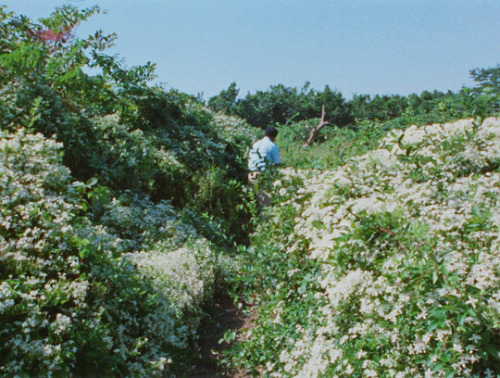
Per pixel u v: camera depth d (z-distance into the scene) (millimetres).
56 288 3271
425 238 2807
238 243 8039
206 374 4117
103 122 7508
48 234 3516
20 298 3148
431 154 3799
